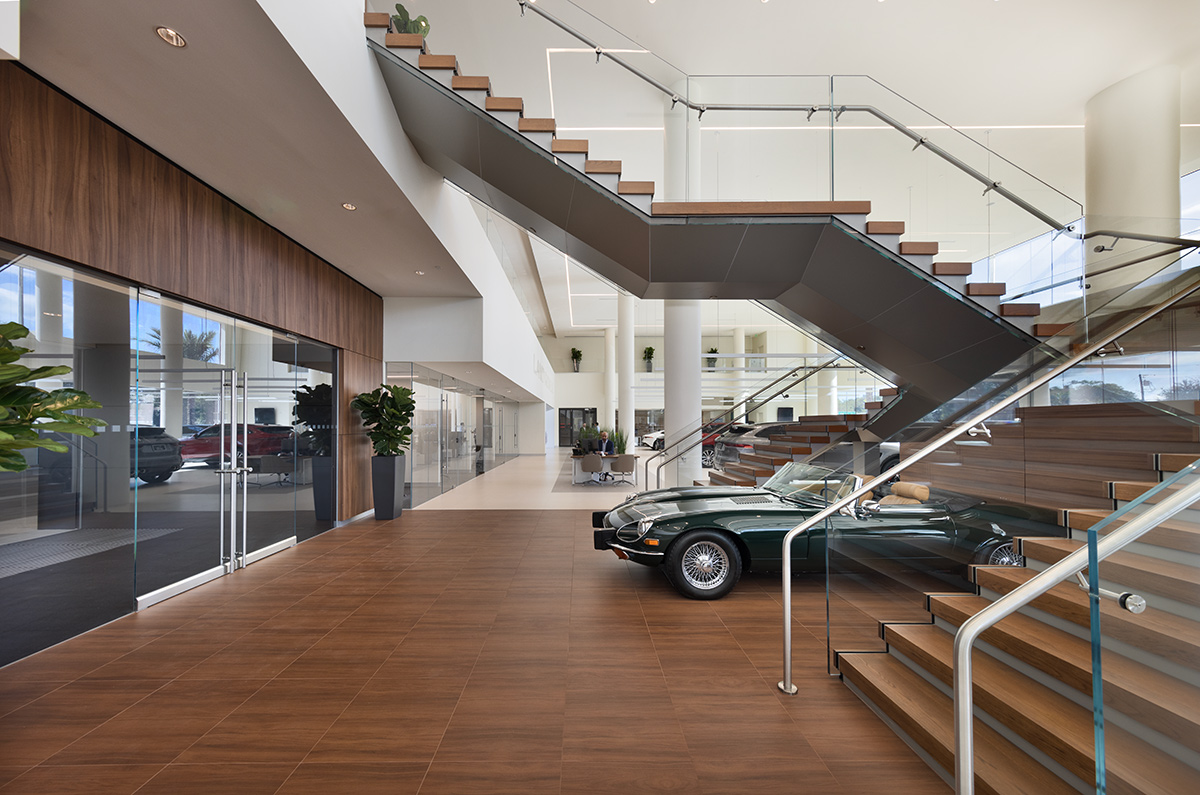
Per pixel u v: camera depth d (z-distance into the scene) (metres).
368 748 2.36
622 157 6.20
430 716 2.62
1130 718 1.32
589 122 6.20
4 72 3.02
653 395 28.52
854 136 5.50
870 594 3.06
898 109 5.45
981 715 2.28
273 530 5.93
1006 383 4.14
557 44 6.07
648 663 3.20
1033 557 2.89
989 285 5.03
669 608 4.14
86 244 3.54
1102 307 4.50
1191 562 1.27
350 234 6.03
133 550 4.08
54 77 3.23
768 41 6.81
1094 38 6.59
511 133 4.96
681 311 9.29
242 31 2.93
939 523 3.13
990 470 3.23
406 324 9.05
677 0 6.21
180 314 4.57
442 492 10.73
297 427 6.45
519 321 14.45
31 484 3.36
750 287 5.79
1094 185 7.61
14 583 3.26
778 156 5.57
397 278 7.86
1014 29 6.51
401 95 4.73
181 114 3.69
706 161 5.66
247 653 3.35
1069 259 4.94
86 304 3.64
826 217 5.13
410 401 8.09
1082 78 7.26
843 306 5.54
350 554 5.88
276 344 6.00
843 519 3.04
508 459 21.20
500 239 11.38
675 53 6.98
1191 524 1.27
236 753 2.33
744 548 4.50
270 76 3.33
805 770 2.21
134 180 3.96
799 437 8.53
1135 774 1.31
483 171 5.27
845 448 5.27
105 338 3.80
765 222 5.16
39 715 2.64
